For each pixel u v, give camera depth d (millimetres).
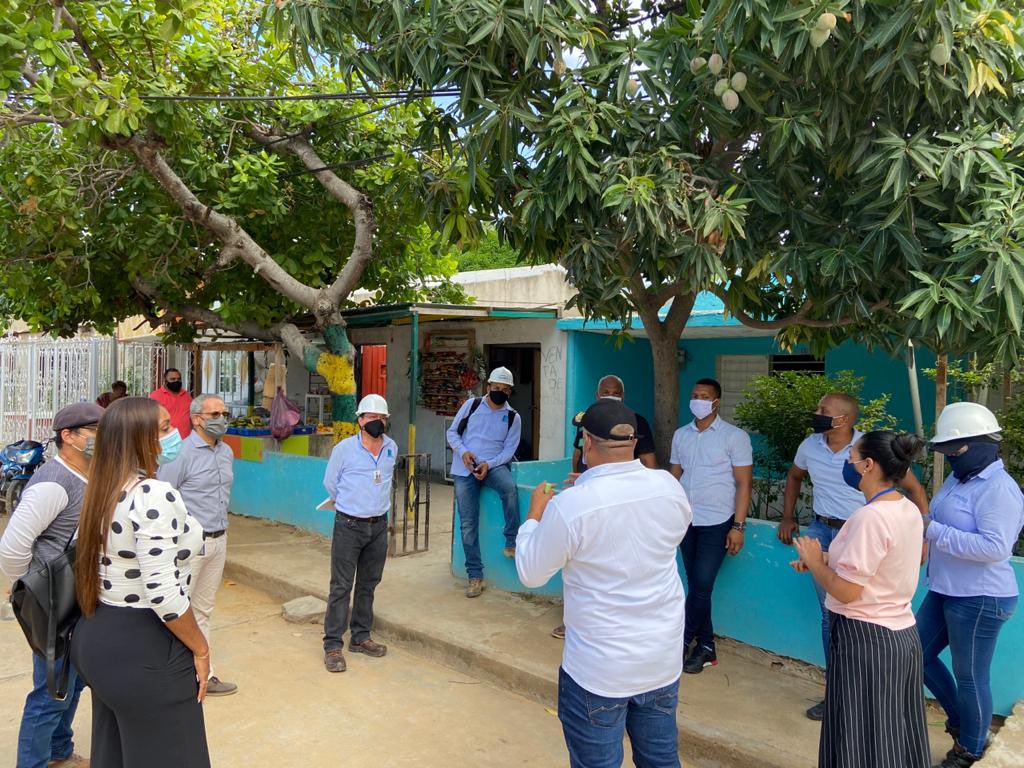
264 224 9047
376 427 5195
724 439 4781
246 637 5656
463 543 6320
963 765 3594
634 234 4020
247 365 14156
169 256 8688
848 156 4059
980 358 4102
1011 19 3861
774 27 3559
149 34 6629
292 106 8562
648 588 2750
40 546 3221
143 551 2711
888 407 8977
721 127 4258
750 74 3982
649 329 5547
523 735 4230
